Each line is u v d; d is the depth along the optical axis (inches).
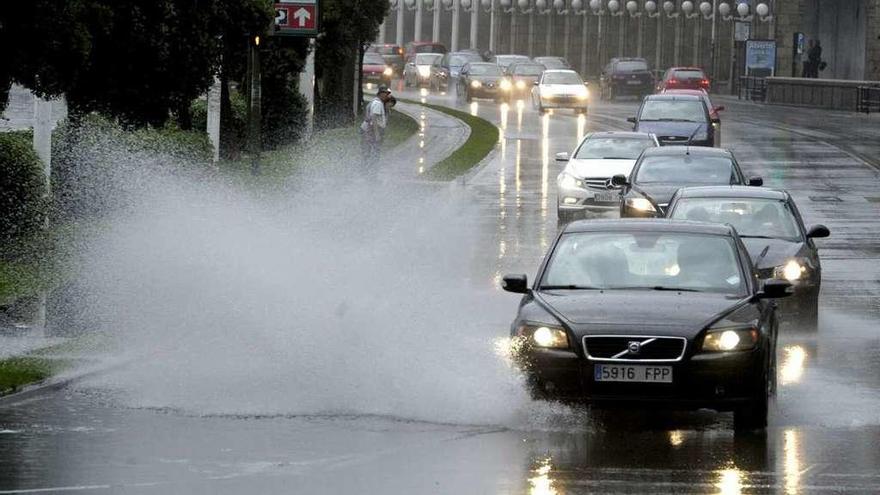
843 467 966.4
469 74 7135.8
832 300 1902.1
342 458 992.9
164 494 890.1
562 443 1045.2
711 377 1079.6
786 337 1600.6
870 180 3614.7
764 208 1752.0
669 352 1086.4
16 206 2041.1
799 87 7170.3
